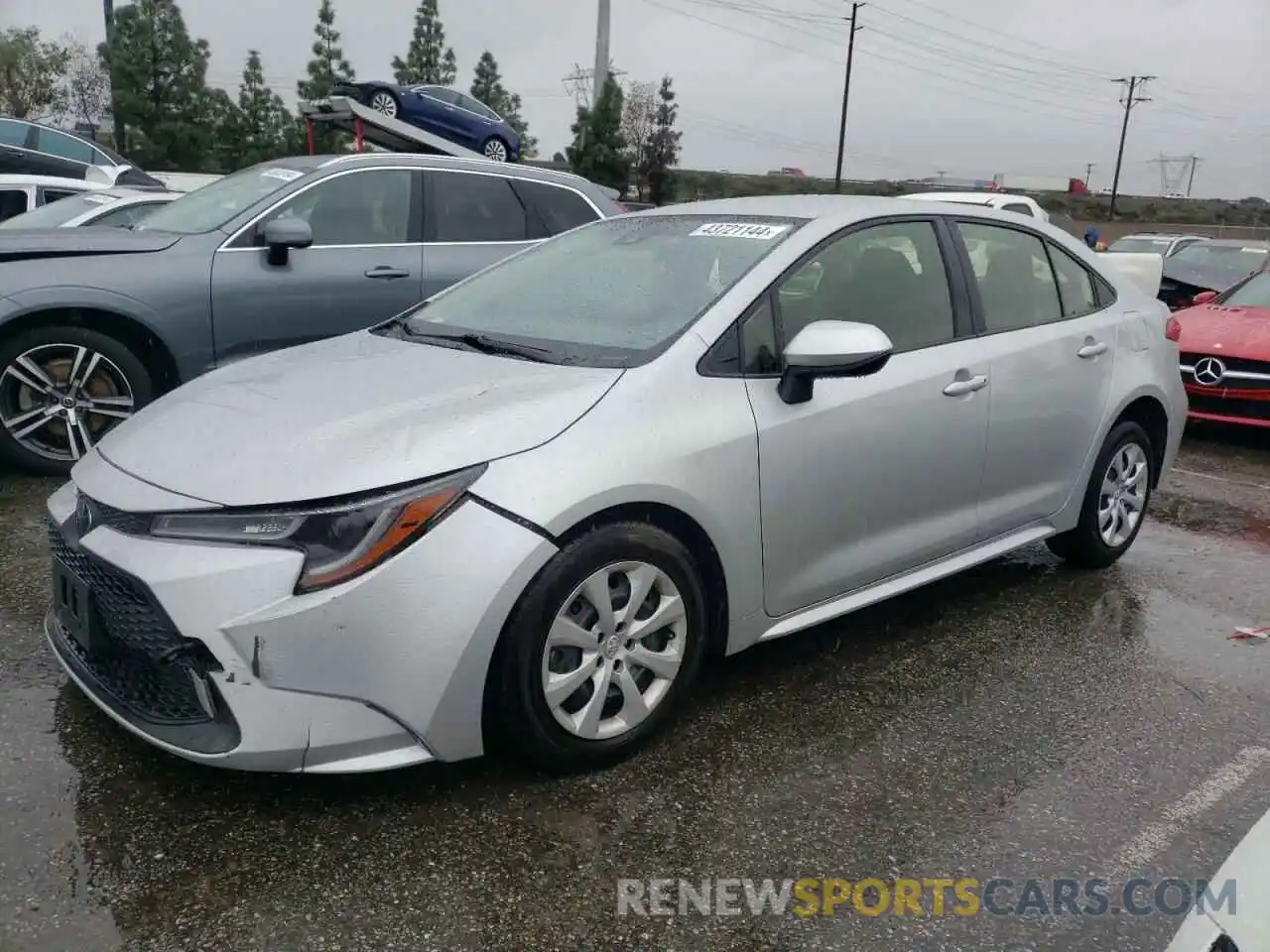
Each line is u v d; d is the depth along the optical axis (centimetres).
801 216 369
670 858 260
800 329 338
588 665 283
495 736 280
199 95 4206
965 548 397
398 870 251
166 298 539
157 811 270
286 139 4553
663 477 287
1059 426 423
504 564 259
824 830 273
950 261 395
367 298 597
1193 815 286
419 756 262
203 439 283
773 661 373
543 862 256
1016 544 419
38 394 530
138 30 4028
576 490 270
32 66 4238
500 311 370
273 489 254
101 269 528
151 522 261
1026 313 421
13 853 251
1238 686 366
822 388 332
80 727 308
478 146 1830
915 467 361
